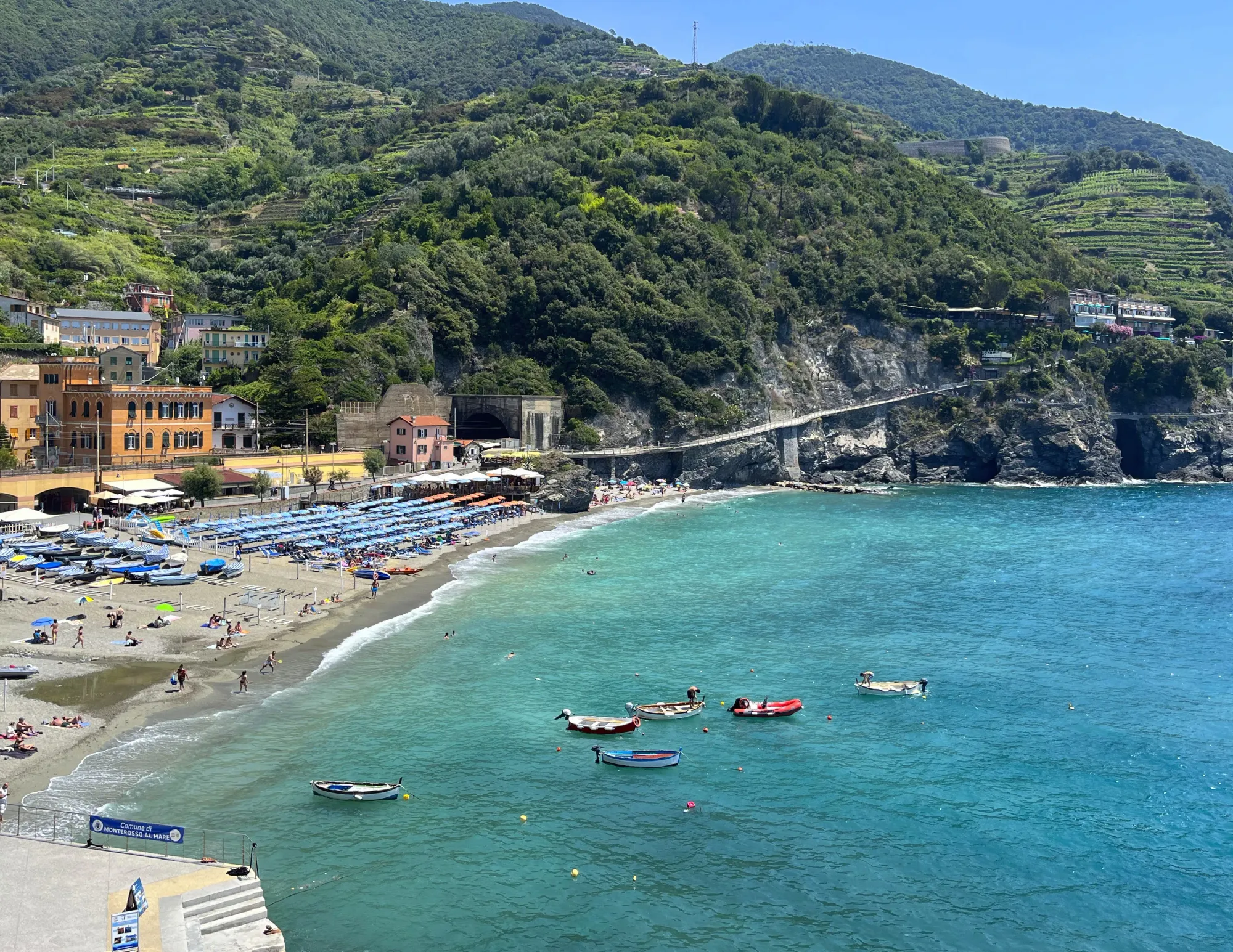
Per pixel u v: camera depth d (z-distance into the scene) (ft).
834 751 239.91
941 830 203.00
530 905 172.76
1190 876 187.93
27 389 485.56
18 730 217.77
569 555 453.58
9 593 318.45
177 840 166.61
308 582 370.73
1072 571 443.73
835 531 540.93
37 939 136.15
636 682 281.54
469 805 206.90
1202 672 301.02
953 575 430.61
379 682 272.51
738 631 335.67
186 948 134.92
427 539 460.96
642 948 162.20
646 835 197.98
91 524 407.03
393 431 586.45
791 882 182.70
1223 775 229.45
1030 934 169.68
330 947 158.51
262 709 248.52
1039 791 220.64
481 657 297.94
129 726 231.09
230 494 484.33
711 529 541.75
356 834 193.06
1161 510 649.20
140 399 486.38
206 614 319.88
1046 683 289.74
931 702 272.31
